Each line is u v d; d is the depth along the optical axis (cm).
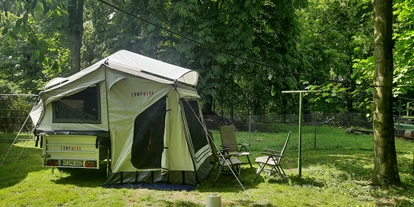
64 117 658
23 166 795
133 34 1623
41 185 623
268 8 1659
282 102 1948
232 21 1520
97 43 1811
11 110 1361
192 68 1598
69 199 534
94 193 570
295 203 528
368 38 1847
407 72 735
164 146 627
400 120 1714
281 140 1280
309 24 2184
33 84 1886
